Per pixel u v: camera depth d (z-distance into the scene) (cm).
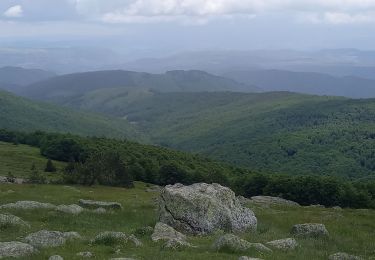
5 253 2369
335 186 12588
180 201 3741
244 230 3756
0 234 3030
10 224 3300
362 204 12269
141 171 15425
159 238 3045
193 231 3597
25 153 19075
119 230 3616
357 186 14100
